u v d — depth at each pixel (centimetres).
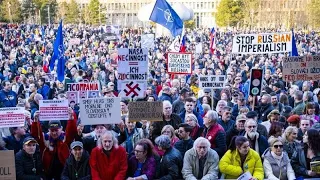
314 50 4519
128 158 997
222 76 1544
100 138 947
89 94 1468
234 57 3791
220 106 1362
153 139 1150
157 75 2727
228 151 962
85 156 951
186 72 1830
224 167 944
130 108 1130
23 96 1870
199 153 933
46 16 10388
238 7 10081
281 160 970
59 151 1009
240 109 1357
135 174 950
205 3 14650
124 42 5122
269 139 1039
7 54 4022
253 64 3200
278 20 11138
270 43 1698
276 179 940
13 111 1054
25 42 5112
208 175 935
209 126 1084
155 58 3697
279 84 1938
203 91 1775
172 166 947
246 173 913
